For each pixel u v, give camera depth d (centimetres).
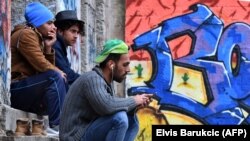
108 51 646
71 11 856
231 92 1373
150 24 1366
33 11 791
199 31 1373
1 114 668
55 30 802
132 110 650
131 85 1359
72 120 635
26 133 704
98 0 1338
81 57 1230
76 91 637
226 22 1377
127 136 657
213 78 1373
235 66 1376
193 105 1367
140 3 1370
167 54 1367
